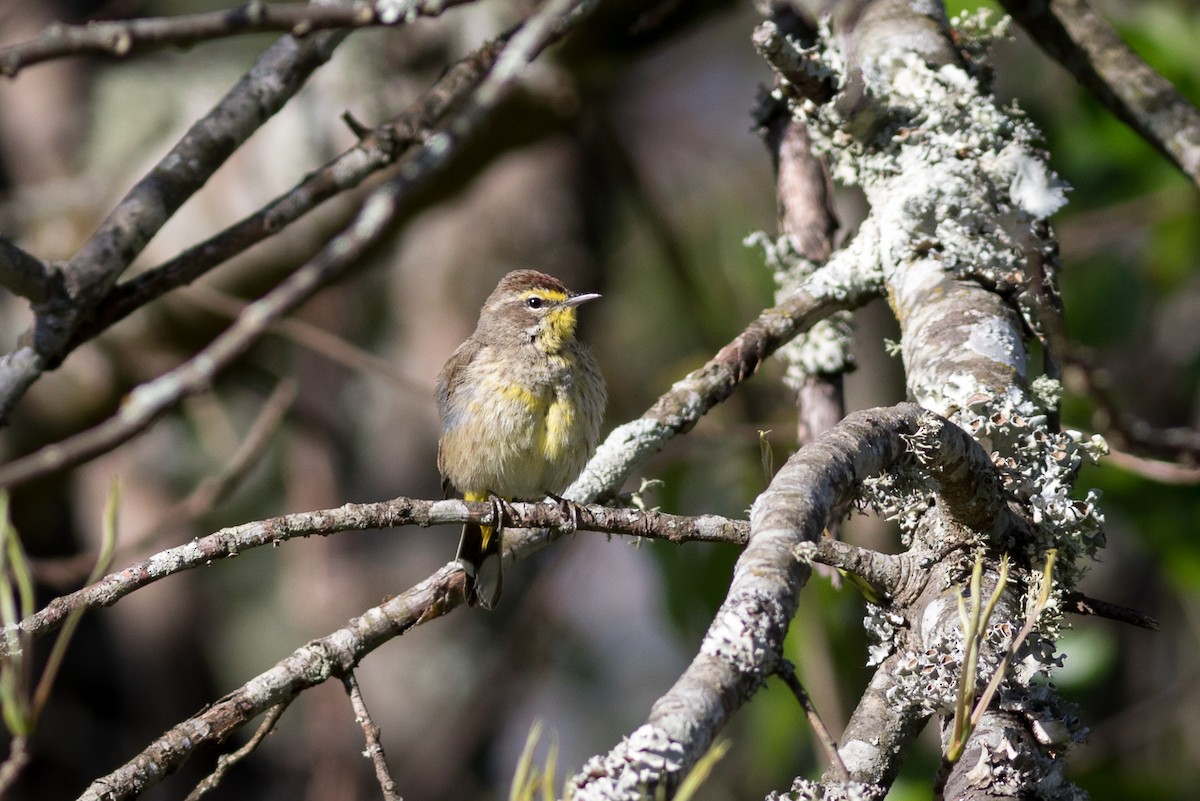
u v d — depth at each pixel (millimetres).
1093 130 12594
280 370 15195
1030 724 4875
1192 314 14625
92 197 12789
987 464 5402
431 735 15125
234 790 15469
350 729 15016
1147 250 13367
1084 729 4961
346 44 11984
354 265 11789
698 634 11852
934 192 7113
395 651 15484
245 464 10688
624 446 7125
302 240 11328
